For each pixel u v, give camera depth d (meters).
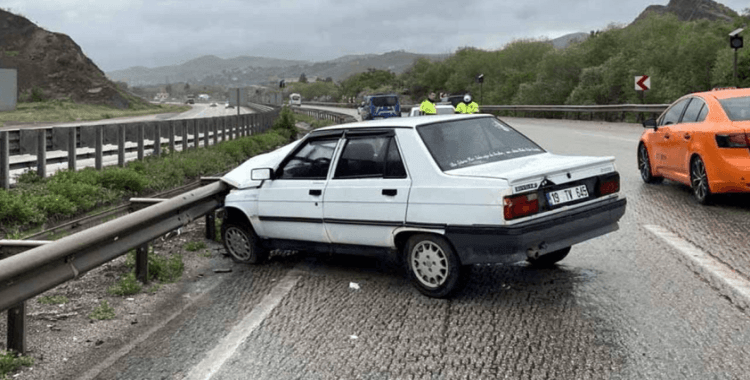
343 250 6.42
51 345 4.90
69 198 11.16
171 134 19.23
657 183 11.91
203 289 6.34
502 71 80.94
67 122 51.97
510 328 4.88
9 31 97.25
